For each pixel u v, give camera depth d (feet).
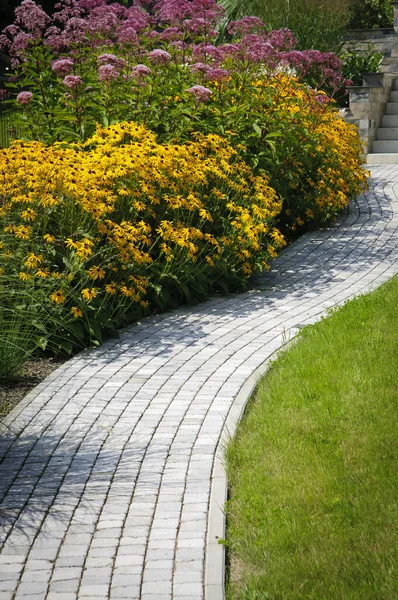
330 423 15.07
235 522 12.21
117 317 22.00
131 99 28.32
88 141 25.49
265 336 21.47
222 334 21.77
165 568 11.14
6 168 22.47
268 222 28.81
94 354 20.45
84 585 10.80
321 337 20.07
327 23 53.21
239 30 32.76
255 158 29.78
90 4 31.12
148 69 27.17
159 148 24.68
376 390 16.43
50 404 17.21
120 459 14.60
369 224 34.01
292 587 10.32
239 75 30.50
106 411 16.80
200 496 13.15
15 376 19.17
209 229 26.30
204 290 25.00
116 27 31.32
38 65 30.17
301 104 33.14
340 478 12.97
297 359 18.74
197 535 11.97
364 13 61.62
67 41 30.19
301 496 12.47
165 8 31.35
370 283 26.13
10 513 12.80
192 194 24.54
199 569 11.07
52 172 21.81
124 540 11.91
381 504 11.91
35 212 21.80
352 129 38.65
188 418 16.33
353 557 10.78
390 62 54.95
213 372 18.94
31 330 20.29
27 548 11.78
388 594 9.87
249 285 26.81
